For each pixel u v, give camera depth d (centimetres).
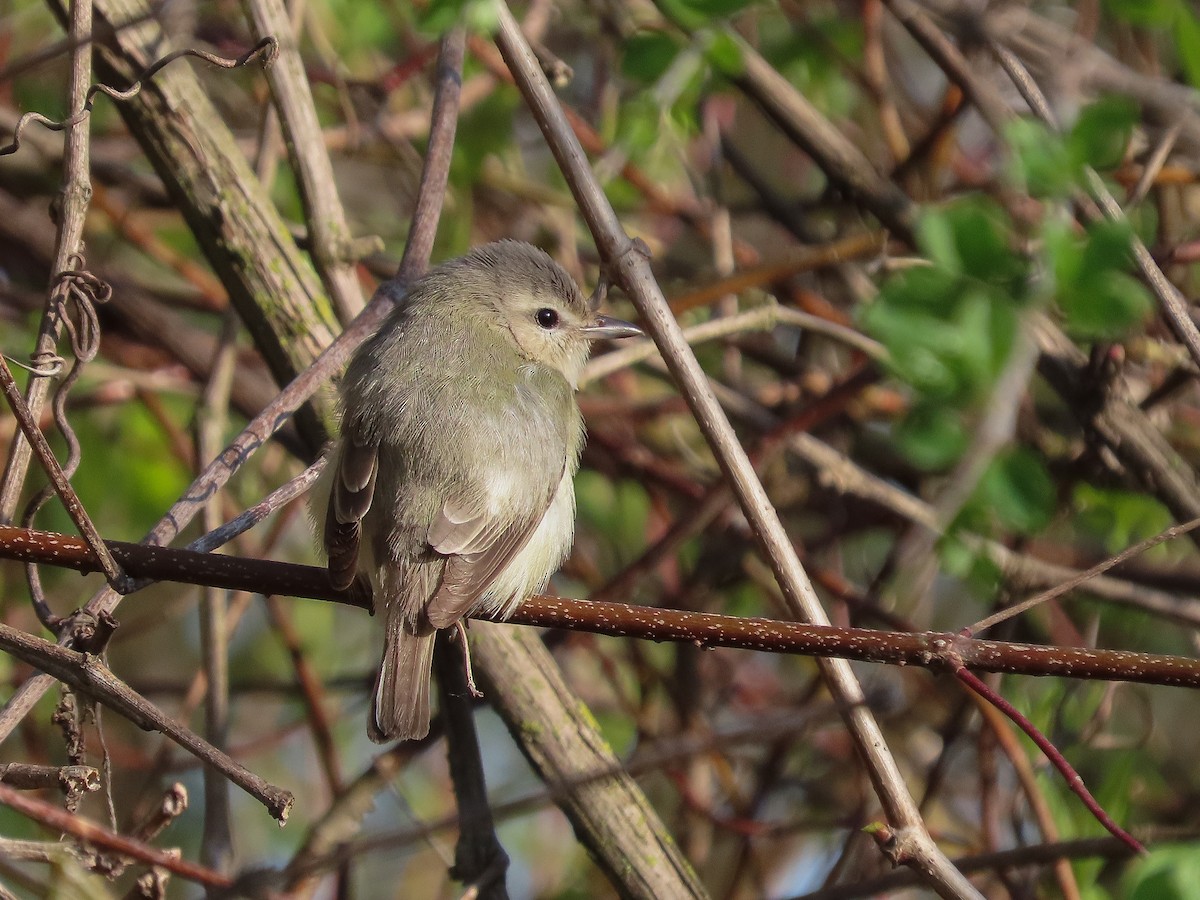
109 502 1224
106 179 1265
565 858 1348
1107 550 1171
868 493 1119
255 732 1372
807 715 886
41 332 737
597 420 1272
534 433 809
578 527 1351
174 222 1333
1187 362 1039
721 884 1252
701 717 1191
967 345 775
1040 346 1016
